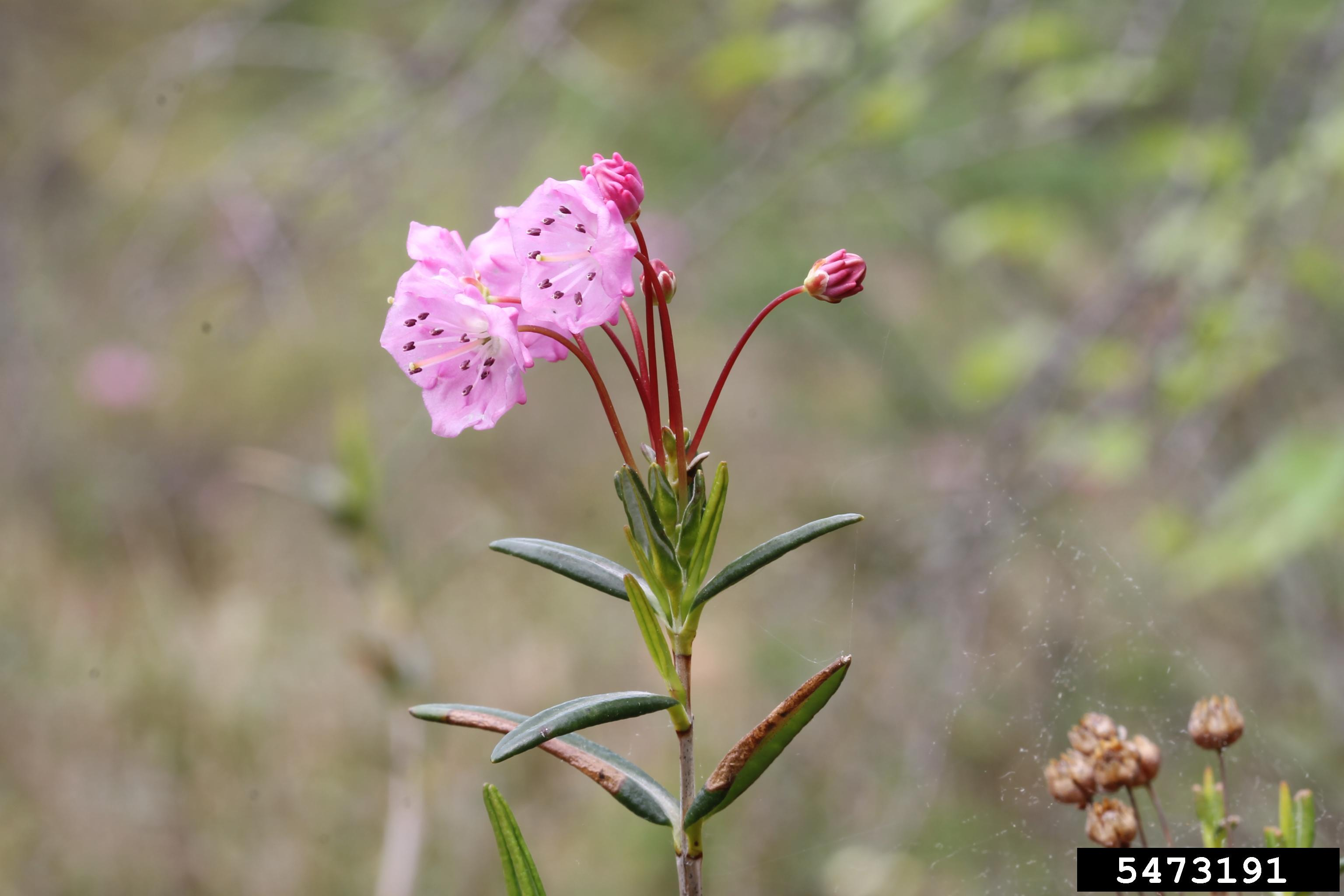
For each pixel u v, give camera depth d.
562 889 5.85
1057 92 5.99
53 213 10.30
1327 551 5.91
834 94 6.42
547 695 7.18
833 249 9.30
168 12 11.56
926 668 5.12
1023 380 6.06
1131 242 6.16
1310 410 6.19
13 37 11.34
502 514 8.99
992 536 5.04
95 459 9.62
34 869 5.78
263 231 6.94
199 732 6.49
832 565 7.80
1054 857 4.04
